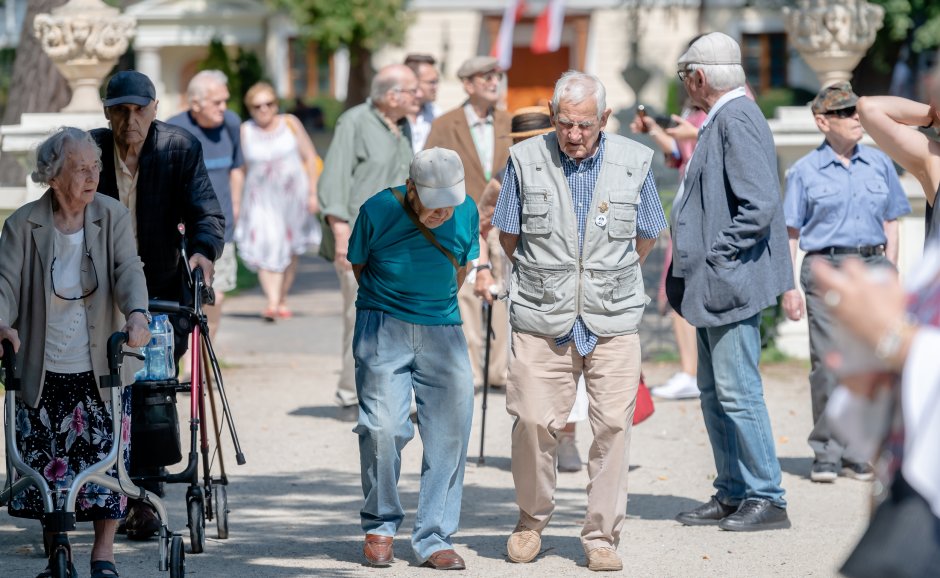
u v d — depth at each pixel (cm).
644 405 1948
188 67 9344
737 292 1655
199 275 1568
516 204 1537
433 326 1532
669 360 3069
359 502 1858
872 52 7069
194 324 1566
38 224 1360
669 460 2138
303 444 2238
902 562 740
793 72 8825
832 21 2891
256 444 2239
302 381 2828
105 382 1345
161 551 1393
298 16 7525
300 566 1520
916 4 6800
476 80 2370
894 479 757
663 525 1733
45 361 1368
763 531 1689
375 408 1520
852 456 1988
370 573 1494
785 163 2888
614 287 1507
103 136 1652
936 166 1377
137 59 9150
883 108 1409
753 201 1639
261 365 3028
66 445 1380
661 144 2411
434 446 1529
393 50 8825
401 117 2369
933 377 726
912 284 767
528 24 8938
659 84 8725
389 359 1525
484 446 2244
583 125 1450
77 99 2895
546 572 1505
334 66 9062
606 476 1517
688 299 1688
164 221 1677
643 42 8756
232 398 2638
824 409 1956
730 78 1677
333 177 2338
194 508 1555
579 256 1507
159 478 1523
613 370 1513
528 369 1520
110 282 1392
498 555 1587
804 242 1995
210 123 2727
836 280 754
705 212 1675
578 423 2484
